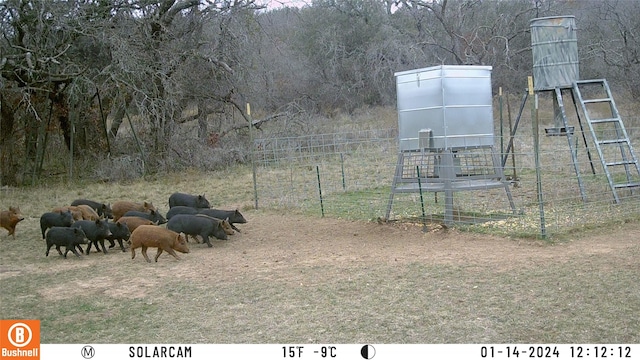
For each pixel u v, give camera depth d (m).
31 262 11.09
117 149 26.31
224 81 27.23
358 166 20.56
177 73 25.25
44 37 23.33
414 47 35.84
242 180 20.69
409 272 8.82
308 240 11.55
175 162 24.59
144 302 8.24
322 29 41.34
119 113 27.48
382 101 38.75
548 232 10.31
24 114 24.28
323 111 38.94
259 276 9.19
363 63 39.88
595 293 7.45
